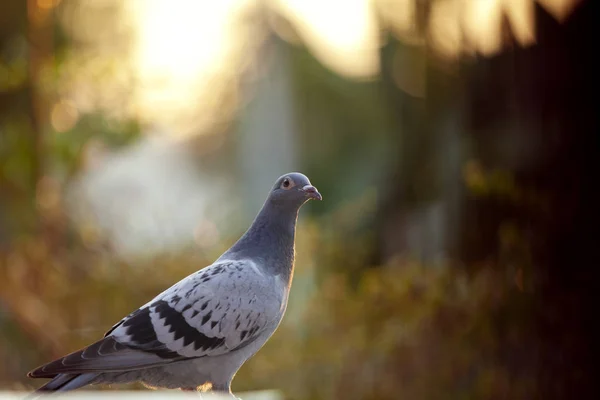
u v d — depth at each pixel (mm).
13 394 6164
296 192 7086
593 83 9711
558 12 10023
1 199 13898
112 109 14258
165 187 19484
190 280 6777
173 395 5492
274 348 12406
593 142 9695
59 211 14281
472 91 11344
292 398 11680
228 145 22609
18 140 13680
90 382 6406
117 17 15492
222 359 6699
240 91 21906
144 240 14961
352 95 17859
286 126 20859
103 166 16312
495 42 10961
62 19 15211
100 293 13359
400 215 13531
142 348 6418
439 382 10781
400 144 13594
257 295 6746
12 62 13992
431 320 10820
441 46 12469
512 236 10008
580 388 9672
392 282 11602
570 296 9750
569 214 9766
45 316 12734
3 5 14461
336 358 11438
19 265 13008
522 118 10344
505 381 10016
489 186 10055
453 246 11375
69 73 13945
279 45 20672
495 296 10234
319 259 13867
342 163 18078
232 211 16375
